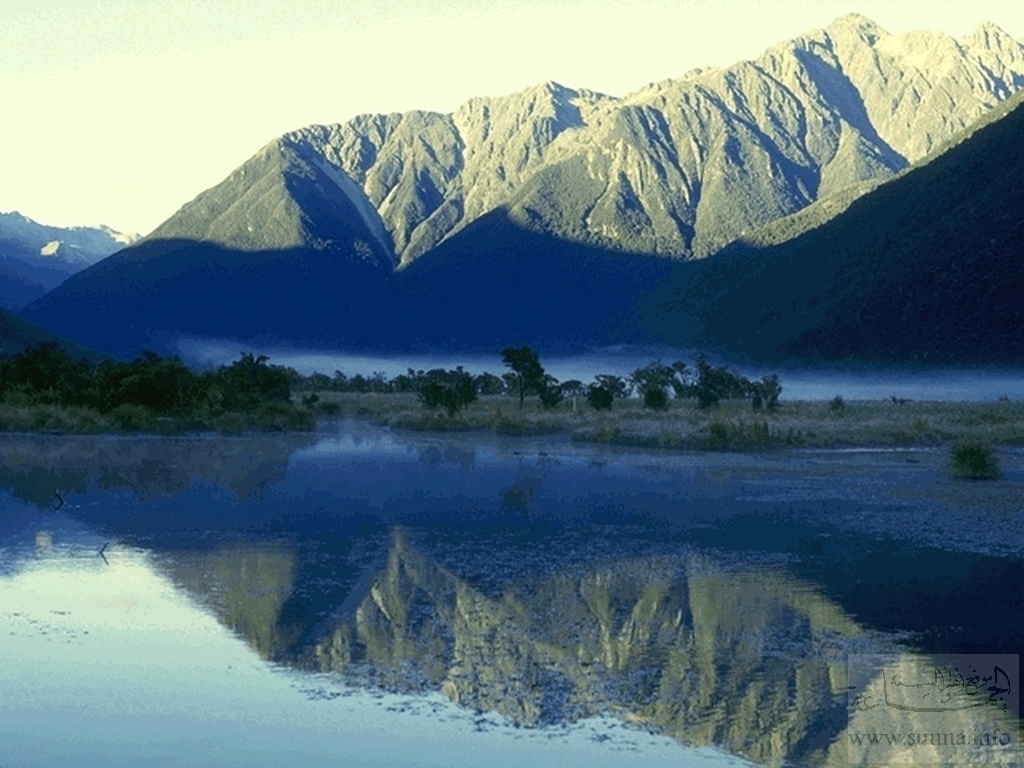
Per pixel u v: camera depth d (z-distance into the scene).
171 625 16.91
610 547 23.44
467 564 21.58
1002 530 25.98
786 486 34.81
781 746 12.21
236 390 65.56
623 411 75.44
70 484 34.03
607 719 13.08
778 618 17.34
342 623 17.06
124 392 63.47
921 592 19.11
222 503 30.09
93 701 13.62
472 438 56.28
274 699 13.69
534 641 16.11
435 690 14.02
